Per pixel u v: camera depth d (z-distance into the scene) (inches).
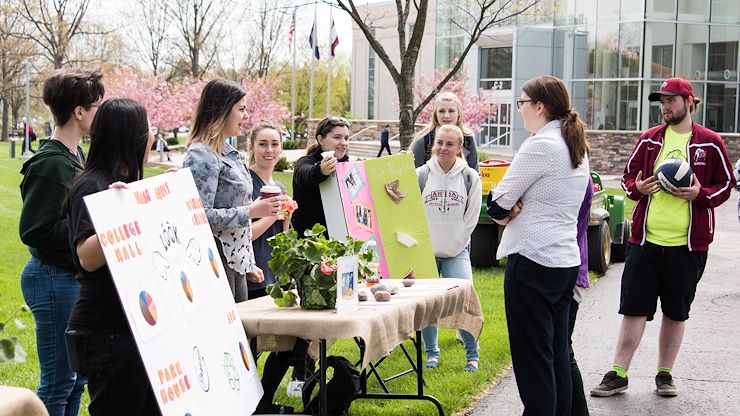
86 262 142.6
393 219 261.4
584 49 1524.4
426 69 2452.0
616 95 1486.2
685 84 255.9
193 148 198.4
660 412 243.8
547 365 195.9
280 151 245.4
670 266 256.1
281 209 201.3
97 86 177.3
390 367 279.6
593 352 310.7
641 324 260.8
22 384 243.0
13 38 1964.8
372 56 2751.0
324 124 253.1
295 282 194.2
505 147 1670.8
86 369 147.1
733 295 429.4
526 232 195.0
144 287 137.6
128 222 138.2
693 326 356.2
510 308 197.6
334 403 214.5
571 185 196.4
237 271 204.1
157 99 1808.6
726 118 1498.5
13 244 518.0
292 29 1946.4
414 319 200.4
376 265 217.2
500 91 1665.8
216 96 200.7
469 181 287.7
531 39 1590.8
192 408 141.9
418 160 313.6
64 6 1927.9
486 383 269.0
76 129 178.2
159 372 135.2
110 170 148.5
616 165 1459.2
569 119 197.9
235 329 171.2
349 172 247.8
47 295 175.2
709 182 255.3
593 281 471.2
